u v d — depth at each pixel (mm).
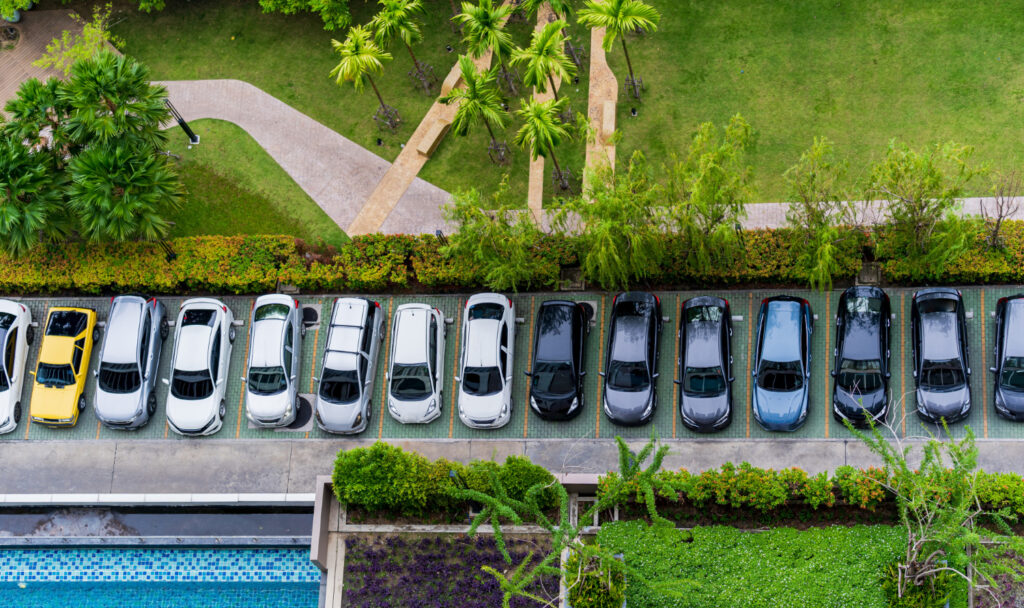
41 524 38344
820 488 33219
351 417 37562
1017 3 41156
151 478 38531
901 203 35438
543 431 37594
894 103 40562
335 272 39875
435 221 41531
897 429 35844
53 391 39219
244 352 40219
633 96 41969
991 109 39875
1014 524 32906
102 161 37562
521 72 42969
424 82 43062
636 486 33531
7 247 38969
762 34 42281
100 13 46406
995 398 35219
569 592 32062
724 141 36844
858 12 42031
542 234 38062
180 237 41781
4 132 38438
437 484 34531
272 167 43031
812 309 37875
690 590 32344
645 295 37562
